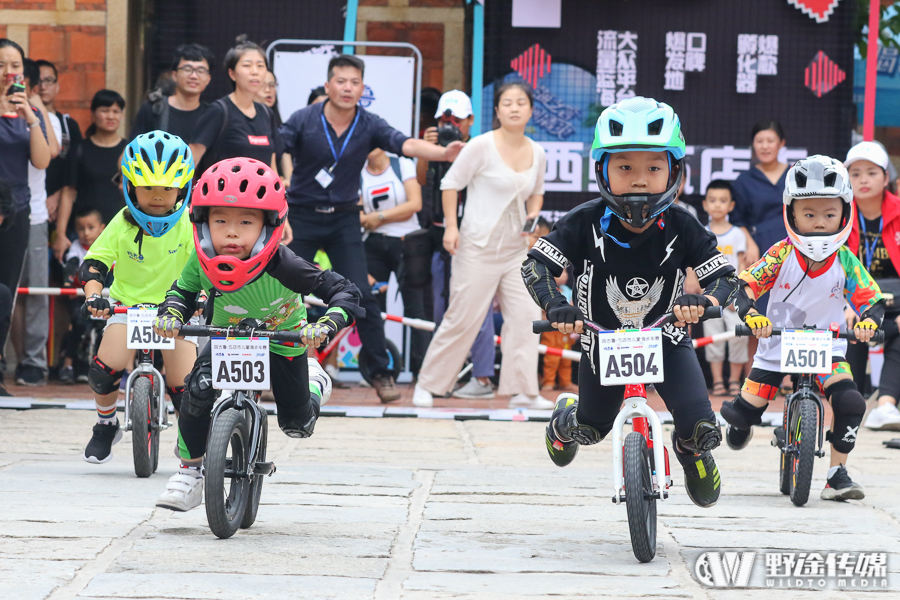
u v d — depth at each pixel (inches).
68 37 705.0
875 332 341.1
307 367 294.7
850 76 703.1
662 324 261.9
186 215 380.2
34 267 615.8
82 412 528.1
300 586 231.3
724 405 386.6
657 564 258.5
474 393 621.3
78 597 220.1
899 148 756.6
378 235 647.1
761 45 700.7
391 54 730.2
